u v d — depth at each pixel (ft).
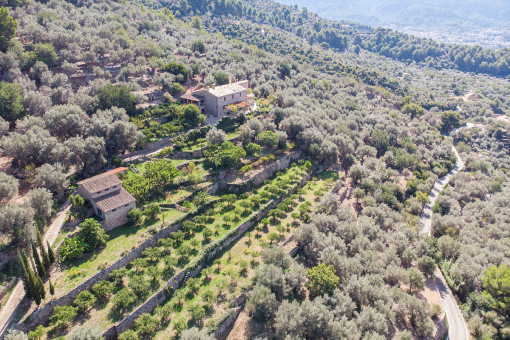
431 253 316.81
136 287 205.77
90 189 254.06
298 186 366.84
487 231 382.42
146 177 296.10
